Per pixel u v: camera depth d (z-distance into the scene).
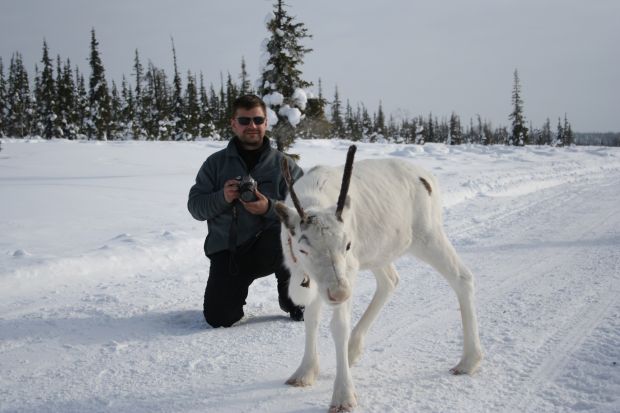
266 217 4.84
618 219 9.58
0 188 13.12
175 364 3.93
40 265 6.04
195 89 53.44
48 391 3.48
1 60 53.62
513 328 4.49
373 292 5.82
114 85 59.06
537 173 18.08
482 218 10.16
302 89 22.59
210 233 4.99
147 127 54.00
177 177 17.08
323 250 2.89
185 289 5.91
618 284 5.57
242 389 3.50
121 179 16.08
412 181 3.95
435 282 6.11
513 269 6.52
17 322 4.76
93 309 5.14
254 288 6.08
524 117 56.94
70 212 10.22
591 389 3.24
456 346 4.20
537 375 3.54
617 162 24.02
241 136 4.96
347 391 3.17
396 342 4.34
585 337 4.14
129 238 7.61
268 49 22.27
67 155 23.50
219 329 4.75
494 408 3.12
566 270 6.31
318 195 3.42
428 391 3.38
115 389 3.51
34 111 55.88
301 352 4.19
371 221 3.55
